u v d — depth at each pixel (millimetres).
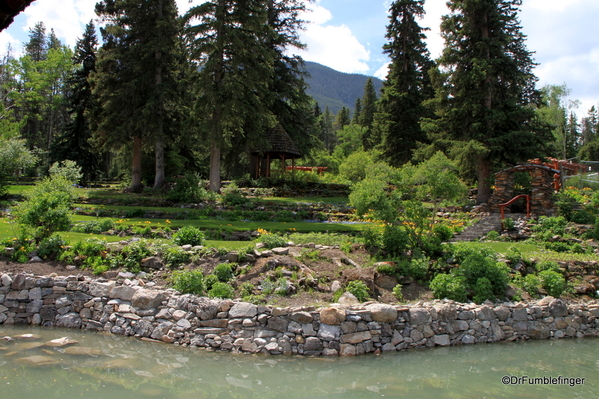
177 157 34406
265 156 33062
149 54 25891
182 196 23094
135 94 25672
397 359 8477
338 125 96438
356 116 93062
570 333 10773
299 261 11438
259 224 17750
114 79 26438
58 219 11820
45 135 58812
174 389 6500
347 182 33938
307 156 35844
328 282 10773
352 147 66125
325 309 8859
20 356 7594
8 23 2191
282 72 33875
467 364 8305
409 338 9250
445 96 26000
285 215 20719
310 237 14562
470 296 11109
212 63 24156
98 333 9203
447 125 26328
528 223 20000
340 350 8570
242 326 8758
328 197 28562
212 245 12664
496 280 11328
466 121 25234
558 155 54469
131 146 30797
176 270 10805
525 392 6918
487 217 21641
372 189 12680
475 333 9906
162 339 8852
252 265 11031
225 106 24453
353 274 10844
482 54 25125
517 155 24125
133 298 9500
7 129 37750
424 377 7520
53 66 51938
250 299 9562
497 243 17312
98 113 28984
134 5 25984
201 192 23406
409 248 12797
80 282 10094
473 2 24422
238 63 24797
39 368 7043
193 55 24203
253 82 25719
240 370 7512
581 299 12086
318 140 36750
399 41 36406
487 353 9078
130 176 36219
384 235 12703
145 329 9094
